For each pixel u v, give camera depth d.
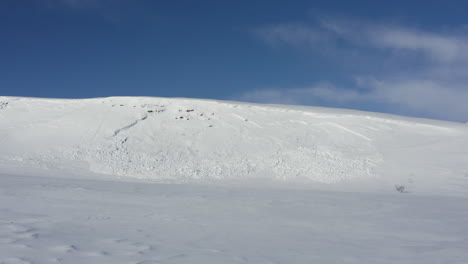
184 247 5.34
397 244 6.02
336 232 6.99
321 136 30.84
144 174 23.91
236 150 28.80
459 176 20.83
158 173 24.22
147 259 4.55
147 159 26.66
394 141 29.22
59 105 37.41
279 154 27.53
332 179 22.41
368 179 22.02
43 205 8.95
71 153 26.86
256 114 35.84
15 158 25.36
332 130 31.94
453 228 7.50
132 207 9.41
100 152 27.20
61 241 5.34
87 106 36.88
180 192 14.07
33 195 10.72
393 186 20.03
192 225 7.21
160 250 5.08
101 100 38.19
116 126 32.06
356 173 23.16
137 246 5.27
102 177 22.30
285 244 5.84
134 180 21.86
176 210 9.15
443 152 25.77
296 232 6.91
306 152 27.48
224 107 36.94
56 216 7.53
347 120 33.78
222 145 29.75
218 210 9.38
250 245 5.66
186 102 37.50
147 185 17.64
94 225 6.78
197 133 32.03
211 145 29.80
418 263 4.84
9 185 13.29
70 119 33.56
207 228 6.96
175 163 26.27
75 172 23.23
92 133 30.64
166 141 30.34
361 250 5.55
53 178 19.12
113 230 6.40
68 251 4.78
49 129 31.47
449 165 22.97
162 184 19.50
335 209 10.15
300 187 20.59
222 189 16.75
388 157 25.80
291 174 23.95
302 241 6.12
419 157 25.20
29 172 22.02
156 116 34.88
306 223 7.91
